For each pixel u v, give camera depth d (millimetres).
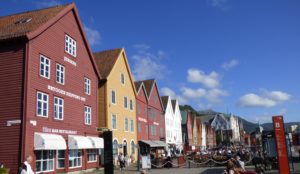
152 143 53000
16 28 27391
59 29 29969
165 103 71625
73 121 31094
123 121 45125
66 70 30734
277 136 18406
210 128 125375
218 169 34531
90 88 35375
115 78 43344
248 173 17391
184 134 90750
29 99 24969
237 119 166000
